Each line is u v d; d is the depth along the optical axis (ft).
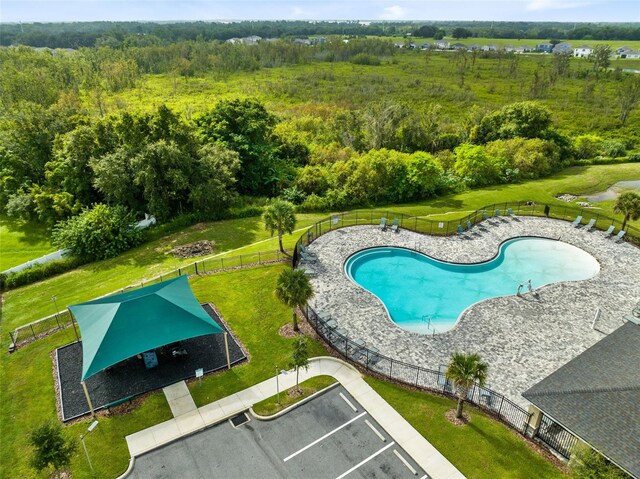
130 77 342.44
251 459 58.44
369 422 63.98
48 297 106.83
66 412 65.87
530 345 79.05
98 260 125.59
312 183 166.20
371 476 55.93
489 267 108.27
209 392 69.36
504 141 210.38
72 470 56.90
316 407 66.64
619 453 49.49
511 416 64.34
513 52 528.22
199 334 70.38
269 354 77.61
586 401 55.88
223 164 157.07
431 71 420.36
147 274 112.27
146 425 63.57
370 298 92.99
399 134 214.90
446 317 89.35
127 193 141.28
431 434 61.77
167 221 144.56
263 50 496.23
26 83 258.16
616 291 95.50
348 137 219.82
